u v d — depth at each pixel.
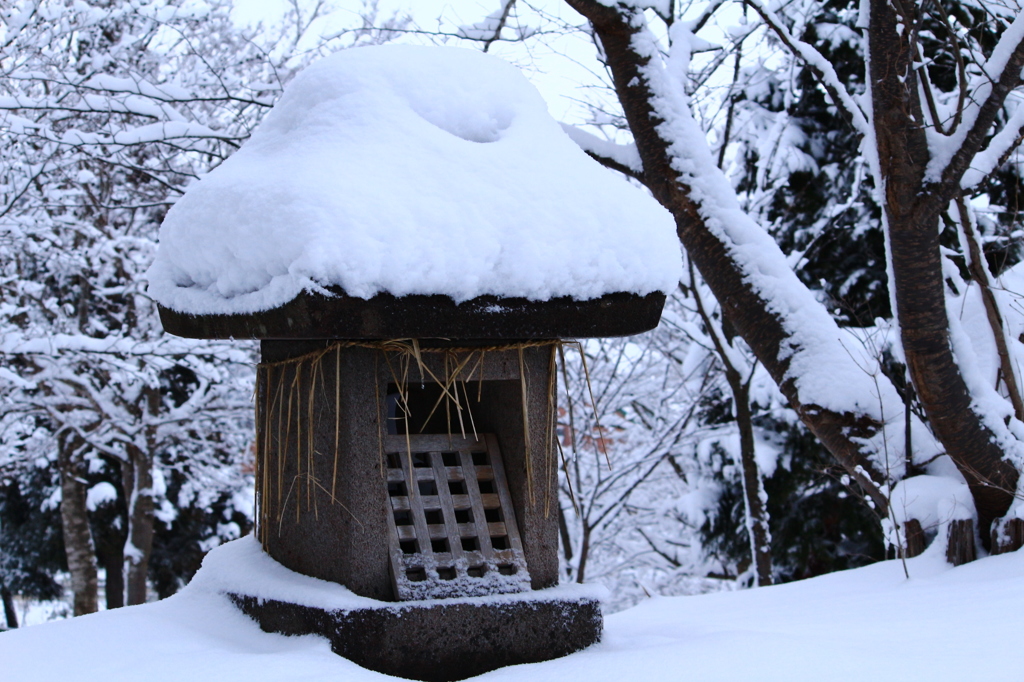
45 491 12.99
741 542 8.95
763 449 8.37
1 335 7.85
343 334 1.91
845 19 8.41
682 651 2.03
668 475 10.82
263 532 2.71
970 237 4.27
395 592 2.16
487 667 2.14
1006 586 3.00
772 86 9.19
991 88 3.72
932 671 1.77
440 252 1.94
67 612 15.84
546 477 2.35
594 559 10.66
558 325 2.09
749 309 4.50
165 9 7.01
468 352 2.26
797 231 8.59
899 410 4.41
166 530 12.84
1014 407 4.38
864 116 4.47
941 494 4.18
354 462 2.18
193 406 10.38
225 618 2.45
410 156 2.11
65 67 7.36
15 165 7.25
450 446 2.43
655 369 10.08
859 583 3.98
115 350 7.96
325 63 2.40
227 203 2.12
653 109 4.59
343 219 1.89
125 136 6.34
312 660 1.91
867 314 8.41
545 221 2.08
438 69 2.40
